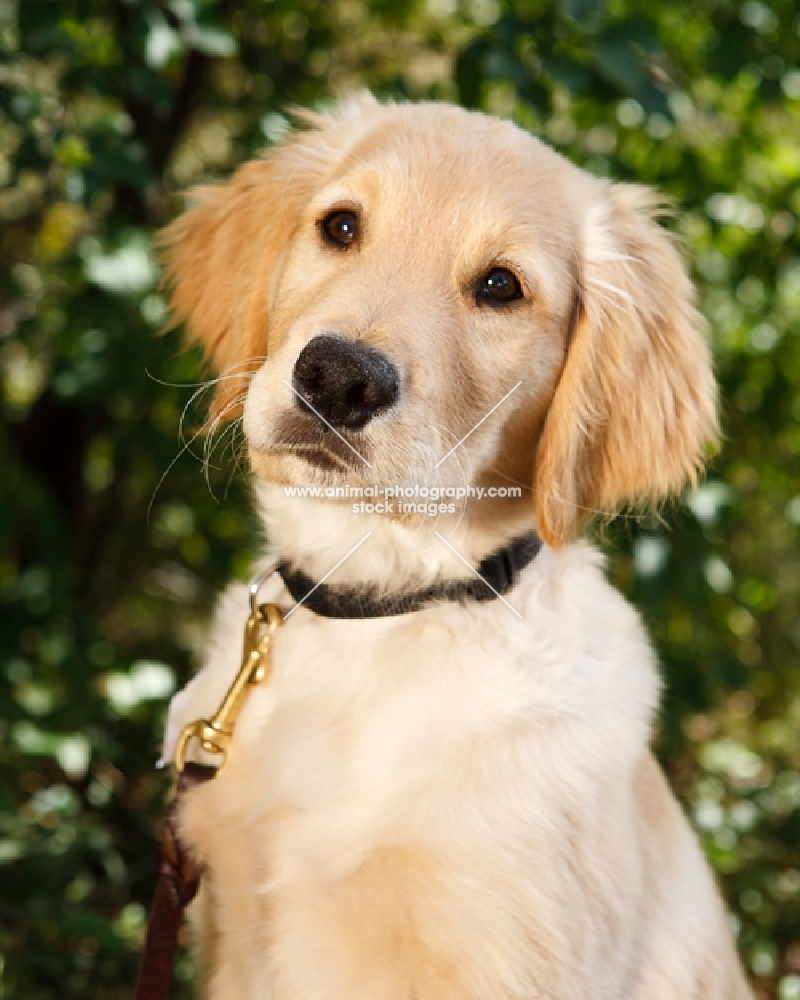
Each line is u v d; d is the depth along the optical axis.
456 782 2.01
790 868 3.98
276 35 4.34
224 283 2.56
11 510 3.95
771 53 3.73
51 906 3.00
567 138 3.88
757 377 4.30
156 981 2.21
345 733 2.10
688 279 2.57
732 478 4.24
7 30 3.24
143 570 5.11
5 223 4.33
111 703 3.39
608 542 2.63
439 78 4.04
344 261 2.15
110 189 3.67
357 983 1.99
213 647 2.42
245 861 2.09
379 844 1.98
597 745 2.08
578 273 2.32
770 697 5.41
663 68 3.71
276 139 3.14
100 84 3.25
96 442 4.69
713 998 2.28
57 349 3.76
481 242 2.13
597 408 2.33
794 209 4.15
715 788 4.32
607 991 2.00
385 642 2.16
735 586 4.36
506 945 1.91
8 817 3.10
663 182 4.01
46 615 3.81
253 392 2.02
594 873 1.99
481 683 2.09
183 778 2.21
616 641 2.22
